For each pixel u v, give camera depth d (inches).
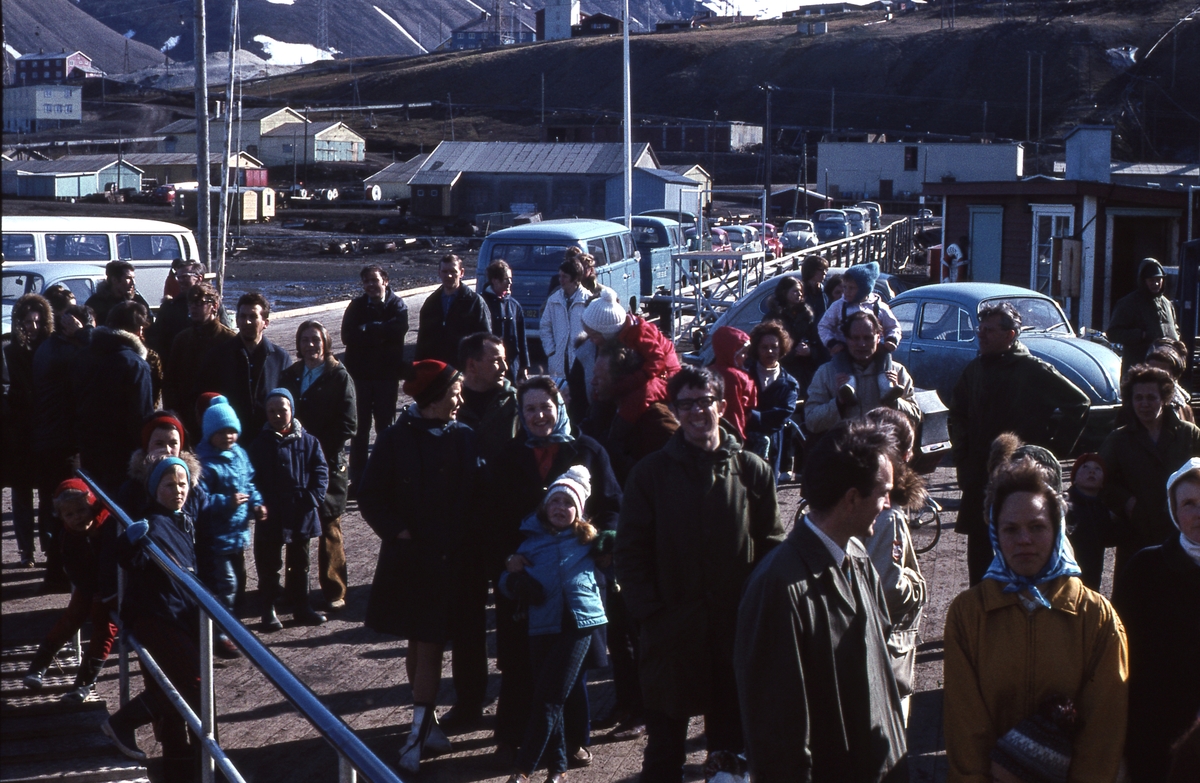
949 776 131.9
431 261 2303.2
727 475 165.2
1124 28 6624.0
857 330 257.8
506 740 195.3
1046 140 5728.3
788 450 425.7
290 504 265.4
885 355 262.7
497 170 3479.3
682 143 5708.7
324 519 283.0
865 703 124.9
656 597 165.0
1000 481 131.6
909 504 165.8
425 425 202.2
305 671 241.3
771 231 2021.4
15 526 321.1
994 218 925.8
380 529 196.7
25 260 689.0
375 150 6427.2
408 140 6697.8
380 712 220.2
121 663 205.5
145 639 192.5
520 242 737.6
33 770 189.3
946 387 503.5
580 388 292.4
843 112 6658.5
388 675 239.9
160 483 209.9
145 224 745.6
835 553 125.0
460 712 213.8
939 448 413.7
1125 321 449.4
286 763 195.5
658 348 220.1
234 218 3243.1
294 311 1136.2
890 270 1441.9
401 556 197.6
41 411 310.3
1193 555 143.4
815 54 7209.6
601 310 219.8
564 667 183.2
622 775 193.3
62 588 298.0
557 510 185.3
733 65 7401.6
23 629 267.6
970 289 520.1
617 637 208.7
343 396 285.6
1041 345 475.5
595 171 3422.7
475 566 209.0
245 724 214.2
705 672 164.1
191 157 4623.5
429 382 201.5
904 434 170.1
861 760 124.9
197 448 249.4
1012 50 6658.5
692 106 7160.4
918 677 236.2
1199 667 143.0
